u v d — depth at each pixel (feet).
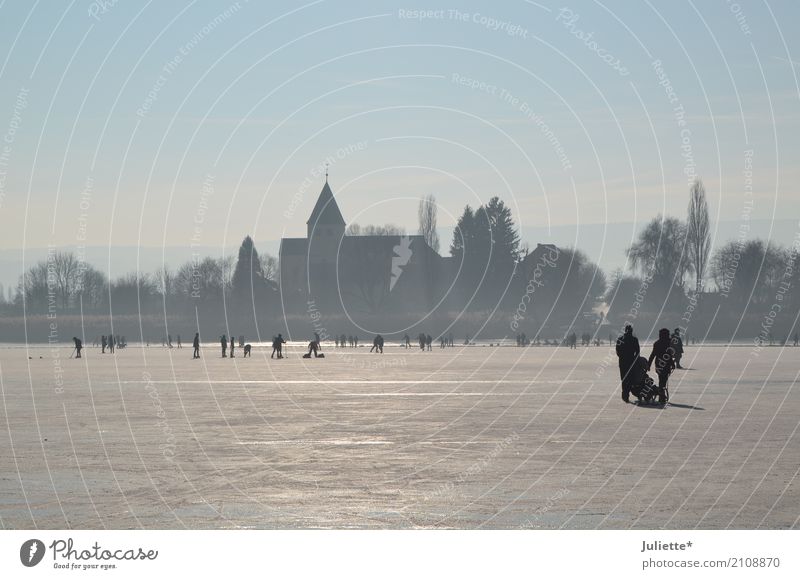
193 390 131.03
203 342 484.74
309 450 69.05
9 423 87.56
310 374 172.35
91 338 481.87
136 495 51.83
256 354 296.30
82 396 120.67
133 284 574.97
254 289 533.96
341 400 112.78
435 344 426.92
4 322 484.33
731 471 58.80
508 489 53.42
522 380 150.71
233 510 48.16
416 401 111.04
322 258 643.86
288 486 54.39
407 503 49.78
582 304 472.03
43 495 51.93
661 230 431.02
